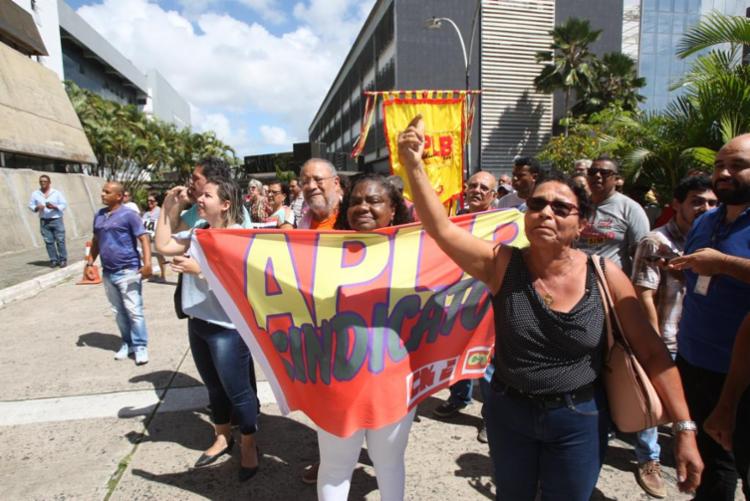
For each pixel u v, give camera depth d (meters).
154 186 42.44
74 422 3.76
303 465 3.16
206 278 2.52
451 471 3.09
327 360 2.31
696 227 2.48
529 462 1.90
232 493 2.88
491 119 26.56
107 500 2.81
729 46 7.25
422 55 27.00
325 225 3.39
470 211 4.11
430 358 2.52
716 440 2.12
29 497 2.84
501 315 1.83
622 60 26.02
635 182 7.95
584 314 1.72
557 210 1.70
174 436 3.54
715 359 2.29
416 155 1.75
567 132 21.67
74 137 22.77
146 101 73.81
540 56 25.97
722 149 2.21
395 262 2.44
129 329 5.16
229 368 2.86
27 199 15.94
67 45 48.06
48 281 9.45
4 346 5.67
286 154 17.25
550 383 1.75
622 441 3.47
